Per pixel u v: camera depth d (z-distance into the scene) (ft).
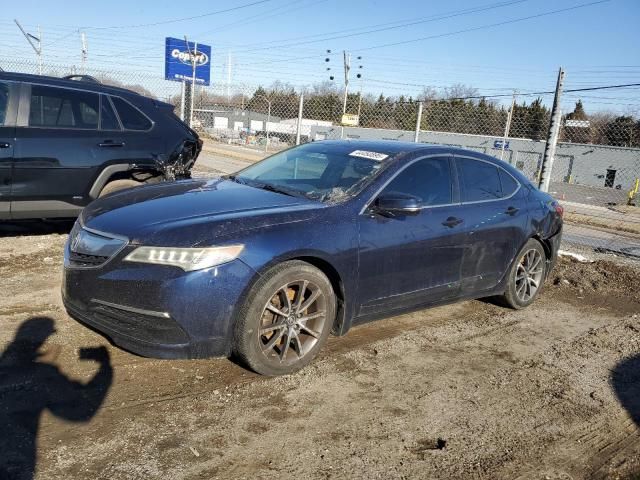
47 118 19.34
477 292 16.33
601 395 12.53
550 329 16.74
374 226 13.12
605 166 128.47
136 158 20.97
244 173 16.47
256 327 11.27
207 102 84.07
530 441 10.38
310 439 9.86
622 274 23.49
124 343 10.82
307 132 92.17
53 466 8.52
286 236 11.60
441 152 15.65
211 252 10.74
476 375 13.05
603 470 9.66
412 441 10.07
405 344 14.53
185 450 9.23
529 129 96.84
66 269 11.70
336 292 12.82
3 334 12.74
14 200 18.69
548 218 18.44
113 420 9.89
